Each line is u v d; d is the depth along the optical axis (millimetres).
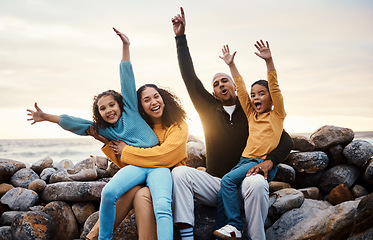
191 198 2996
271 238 3238
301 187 3992
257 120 3273
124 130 3189
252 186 2893
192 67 3711
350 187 3805
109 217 2854
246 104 3408
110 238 2904
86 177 4305
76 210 3975
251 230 2926
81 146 33531
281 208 3371
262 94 3279
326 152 4051
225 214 3035
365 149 3822
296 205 3410
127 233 3299
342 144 4027
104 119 3227
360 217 2777
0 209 4117
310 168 3855
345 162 3969
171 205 2949
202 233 3244
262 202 2912
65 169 4445
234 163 3496
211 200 3230
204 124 3688
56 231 3656
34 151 30500
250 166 3102
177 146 3166
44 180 4578
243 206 3197
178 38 3701
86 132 3270
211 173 3557
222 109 3570
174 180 3012
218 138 3553
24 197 4137
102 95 3230
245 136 3500
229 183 3020
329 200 3590
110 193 2826
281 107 3197
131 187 2971
